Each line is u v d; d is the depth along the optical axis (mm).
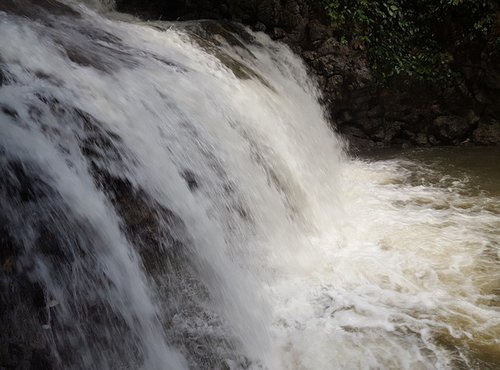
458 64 8750
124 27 6129
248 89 6371
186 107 4801
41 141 3260
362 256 4906
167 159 4141
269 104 6547
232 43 7621
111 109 3996
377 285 4402
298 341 3693
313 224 5488
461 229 5449
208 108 5125
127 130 3951
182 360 3369
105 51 5016
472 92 8828
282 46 8586
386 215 5879
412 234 5340
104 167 3562
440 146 8977
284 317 3971
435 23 8680
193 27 7301
